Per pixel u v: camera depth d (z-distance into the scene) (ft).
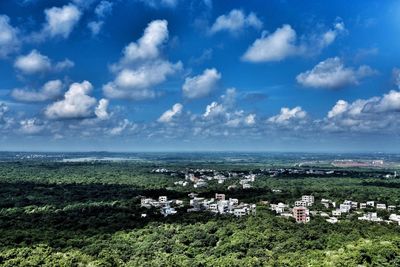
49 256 593.42
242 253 637.71
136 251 653.71
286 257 613.11
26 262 569.23
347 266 553.23
